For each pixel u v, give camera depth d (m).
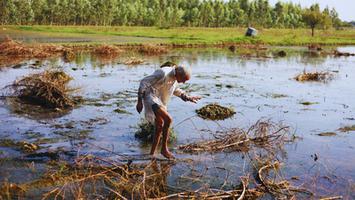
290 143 9.36
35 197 6.14
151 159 7.93
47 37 42.69
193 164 7.85
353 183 7.17
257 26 109.25
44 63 22.47
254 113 12.21
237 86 17.11
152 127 9.08
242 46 43.47
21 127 9.78
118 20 97.31
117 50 30.36
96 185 6.70
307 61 29.62
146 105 7.89
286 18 123.94
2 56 25.11
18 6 79.38
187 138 9.42
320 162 8.18
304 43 50.88
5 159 7.62
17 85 13.24
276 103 13.82
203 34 57.56
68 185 6.59
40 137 9.06
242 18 111.19
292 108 13.10
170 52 33.38
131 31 60.66
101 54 29.14
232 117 11.62
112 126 10.13
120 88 15.48
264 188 6.84
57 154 8.02
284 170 7.73
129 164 7.56
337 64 28.00
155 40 42.50
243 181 6.82
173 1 116.69
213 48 39.75
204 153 8.51
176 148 8.67
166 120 7.79
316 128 10.70
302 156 8.52
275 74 21.56
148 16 101.44
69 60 24.52
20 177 6.85
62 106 11.94
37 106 11.98
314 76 20.00
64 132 9.50
